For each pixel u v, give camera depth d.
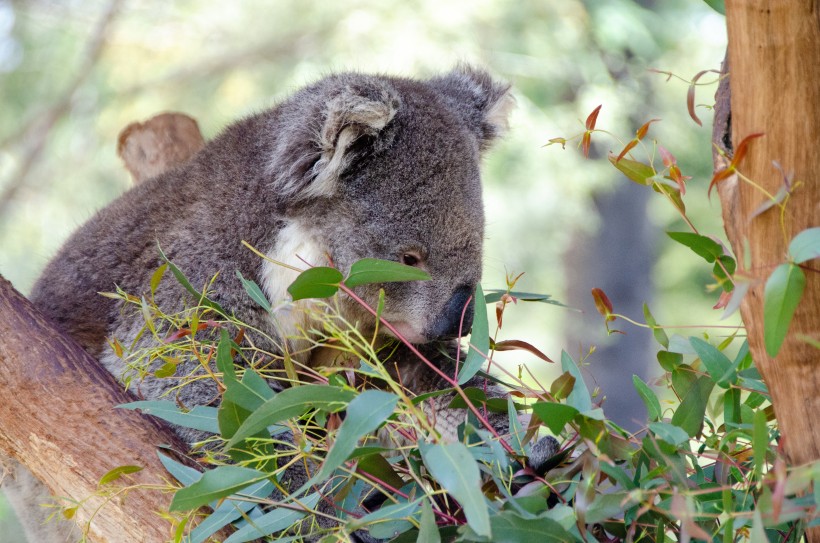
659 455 3.15
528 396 3.67
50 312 5.41
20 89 17.02
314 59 15.16
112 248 5.46
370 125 4.93
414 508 3.24
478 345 3.69
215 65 16.23
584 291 16.72
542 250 16.17
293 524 3.55
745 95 2.76
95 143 16.80
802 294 2.74
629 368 16.64
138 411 4.07
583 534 2.99
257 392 3.53
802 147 2.71
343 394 3.23
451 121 5.44
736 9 2.72
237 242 5.09
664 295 19.59
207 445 4.54
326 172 4.93
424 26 13.88
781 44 2.68
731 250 3.06
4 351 3.98
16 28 16.83
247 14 16.62
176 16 16.75
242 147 5.44
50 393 3.96
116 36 16.75
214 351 4.70
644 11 13.88
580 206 14.98
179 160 7.52
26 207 16.59
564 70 13.77
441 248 5.13
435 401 5.27
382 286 5.09
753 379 3.38
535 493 3.27
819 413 2.79
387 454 3.95
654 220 18.78
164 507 3.81
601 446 3.16
